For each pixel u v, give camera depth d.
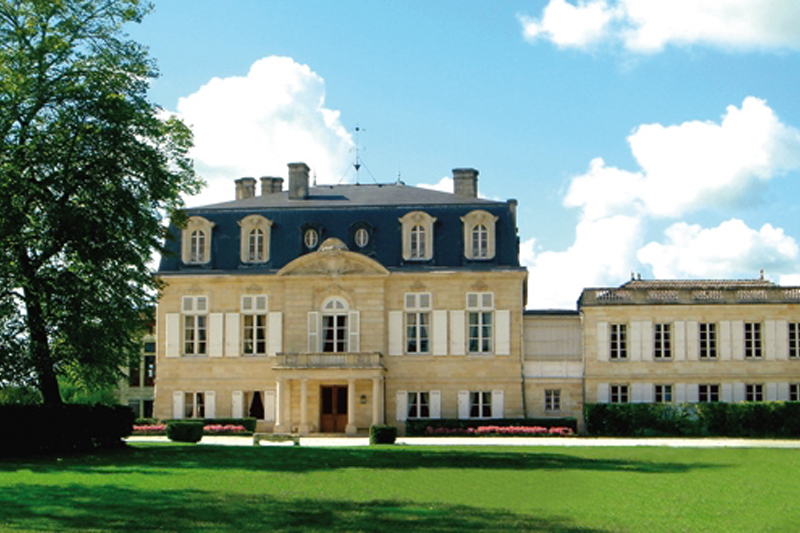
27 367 38.66
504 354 63.44
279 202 67.88
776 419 57.28
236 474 29.70
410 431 60.22
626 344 62.84
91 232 39.47
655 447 44.94
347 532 18.98
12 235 38.03
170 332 65.69
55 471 30.25
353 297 64.06
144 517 20.47
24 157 38.62
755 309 62.16
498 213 64.88
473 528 19.62
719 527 20.28
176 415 65.06
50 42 39.50
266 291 65.12
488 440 53.97
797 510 22.89
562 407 63.09
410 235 64.75
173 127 44.34
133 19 42.38
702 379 61.97
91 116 39.91
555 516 21.38
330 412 63.94
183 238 66.31
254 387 64.69
